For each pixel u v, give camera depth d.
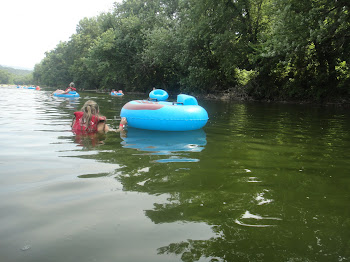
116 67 30.50
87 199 2.15
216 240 1.62
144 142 4.37
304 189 2.49
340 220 1.91
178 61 23.41
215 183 2.59
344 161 3.46
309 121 7.49
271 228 1.78
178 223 1.81
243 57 18.41
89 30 45.75
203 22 18.59
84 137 4.62
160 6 29.05
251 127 6.22
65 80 55.50
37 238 1.60
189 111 5.59
